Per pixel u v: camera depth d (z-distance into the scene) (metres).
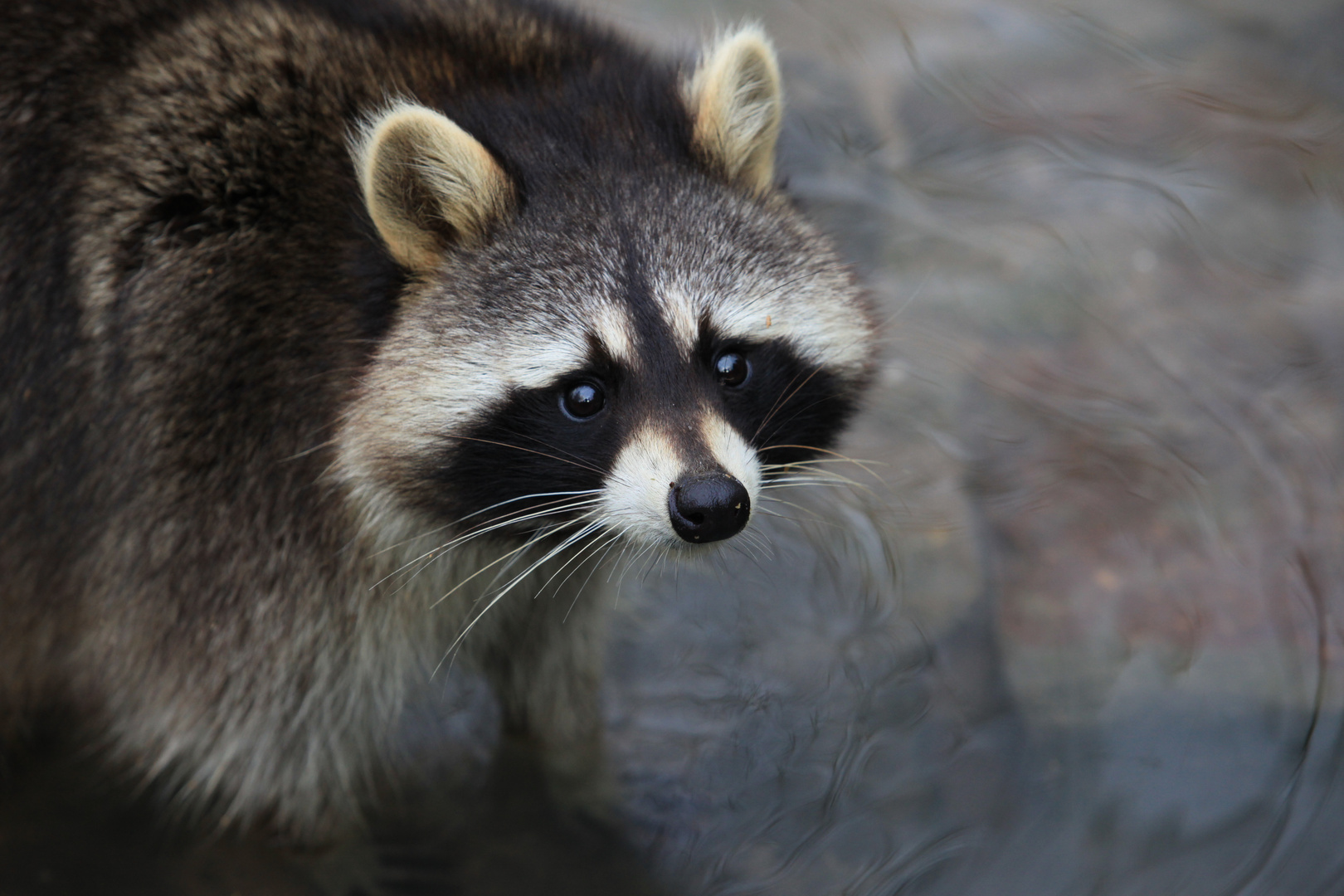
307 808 7.37
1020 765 7.40
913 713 7.77
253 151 6.67
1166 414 9.81
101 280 6.82
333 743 7.22
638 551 6.85
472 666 7.92
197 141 6.71
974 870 6.82
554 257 6.24
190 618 6.91
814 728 7.73
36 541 7.13
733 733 7.77
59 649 7.52
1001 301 10.68
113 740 7.97
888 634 8.26
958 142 12.39
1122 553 8.73
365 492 6.61
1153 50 13.70
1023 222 11.59
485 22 7.27
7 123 6.81
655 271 6.19
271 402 6.62
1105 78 13.27
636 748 7.79
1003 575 8.61
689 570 8.61
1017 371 10.11
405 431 6.41
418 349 6.37
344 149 6.67
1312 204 11.80
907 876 6.81
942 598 8.45
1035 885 6.71
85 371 6.90
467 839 7.50
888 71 13.12
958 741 7.58
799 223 6.90
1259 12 14.28
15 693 7.74
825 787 7.38
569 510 6.41
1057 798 7.19
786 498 8.84
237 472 6.70
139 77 6.80
